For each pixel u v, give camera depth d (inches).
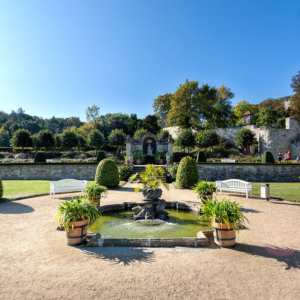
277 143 1184.2
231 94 1888.5
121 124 2343.8
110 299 107.3
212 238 195.0
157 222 260.4
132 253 162.2
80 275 130.3
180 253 162.4
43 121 3826.3
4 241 187.0
